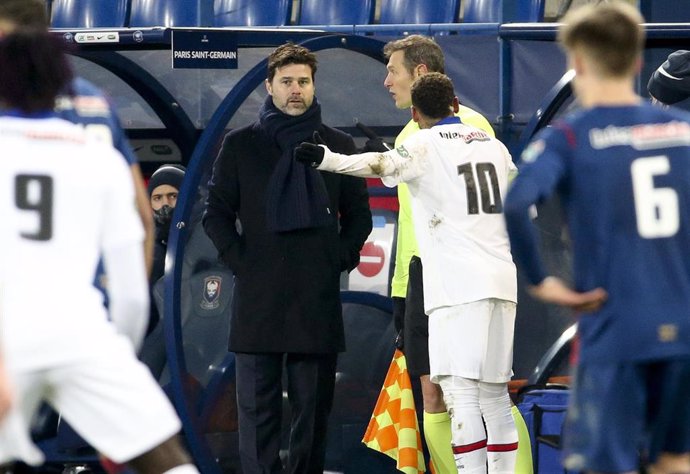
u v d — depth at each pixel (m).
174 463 11.95
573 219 12.41
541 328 22.64
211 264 22.05
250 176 20.09
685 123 12.51
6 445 11.56
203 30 21.30
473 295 18.67
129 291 12.17
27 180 11.73
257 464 20.14
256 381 20.09
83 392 11.68
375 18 34.25
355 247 20.55
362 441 21.78
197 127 25.42
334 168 18.34
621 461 12.25
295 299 20.02
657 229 12.26
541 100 23.67
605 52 12.49
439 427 20.45
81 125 13.66
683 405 12.45
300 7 34.16
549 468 19.94
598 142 12.34
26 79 12.16
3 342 11.29
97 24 35.34
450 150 18.88
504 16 24.83
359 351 22.88
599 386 12.28
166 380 22.12
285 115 20.03
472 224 18.81
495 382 19.03
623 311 12.20
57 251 11.66
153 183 22.55
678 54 21.55
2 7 13.80
